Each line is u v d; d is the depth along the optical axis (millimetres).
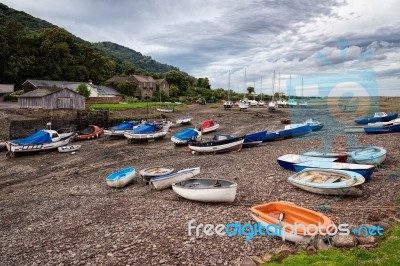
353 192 13930
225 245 10312
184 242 10711
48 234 12398
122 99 82688
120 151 32188
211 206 14266
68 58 98812
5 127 39406
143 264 9469
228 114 63719
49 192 19234
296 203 13812
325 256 8438
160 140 38281
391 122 33750
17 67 81062
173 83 113812
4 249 11312
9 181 22672
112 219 13430
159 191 17547
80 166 26391
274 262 8664
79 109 50344
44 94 48500
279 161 20031
